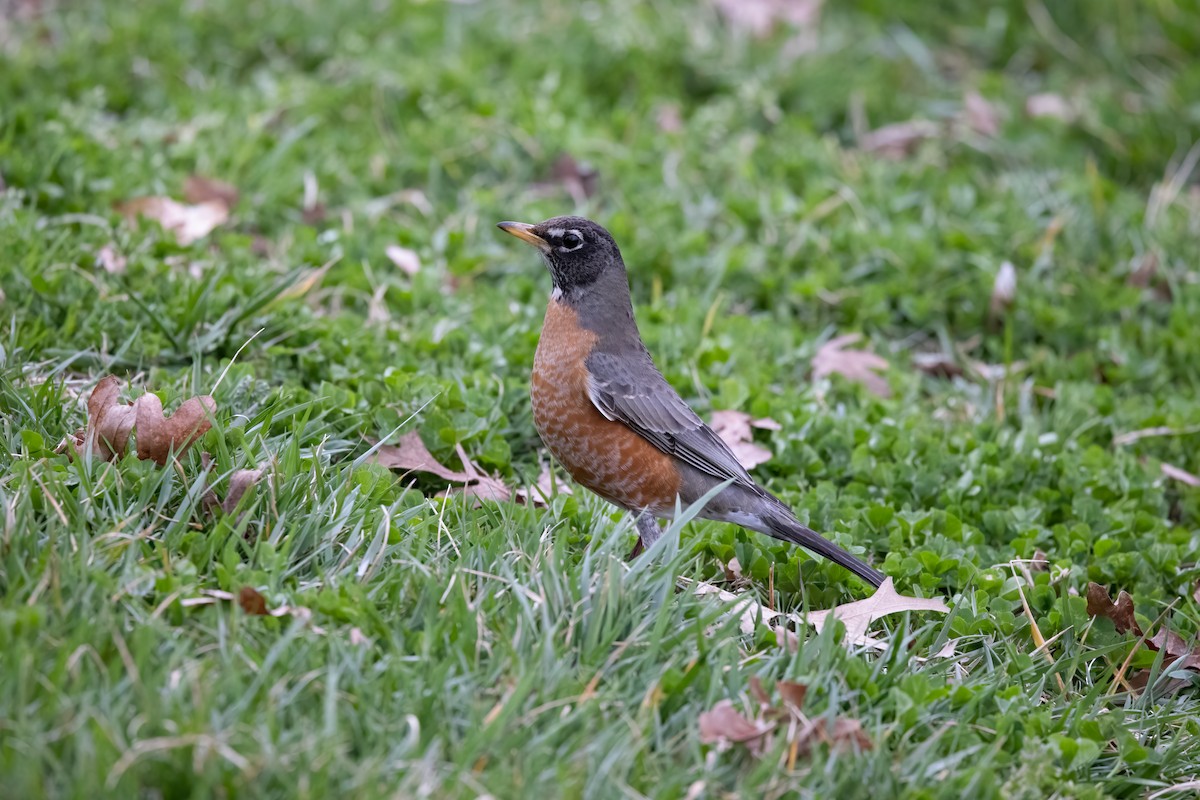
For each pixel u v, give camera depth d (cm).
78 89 1490
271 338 1082
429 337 1144
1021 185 1572
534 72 1673
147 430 827
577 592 761
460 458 980
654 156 1551
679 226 1429
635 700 700
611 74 1725
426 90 1584
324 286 1223
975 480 1055
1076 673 873
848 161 1608
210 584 736
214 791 591
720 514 931
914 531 974
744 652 764
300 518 798
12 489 769
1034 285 1380
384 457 943
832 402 1202
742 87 1688
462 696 675
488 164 1499
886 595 843
